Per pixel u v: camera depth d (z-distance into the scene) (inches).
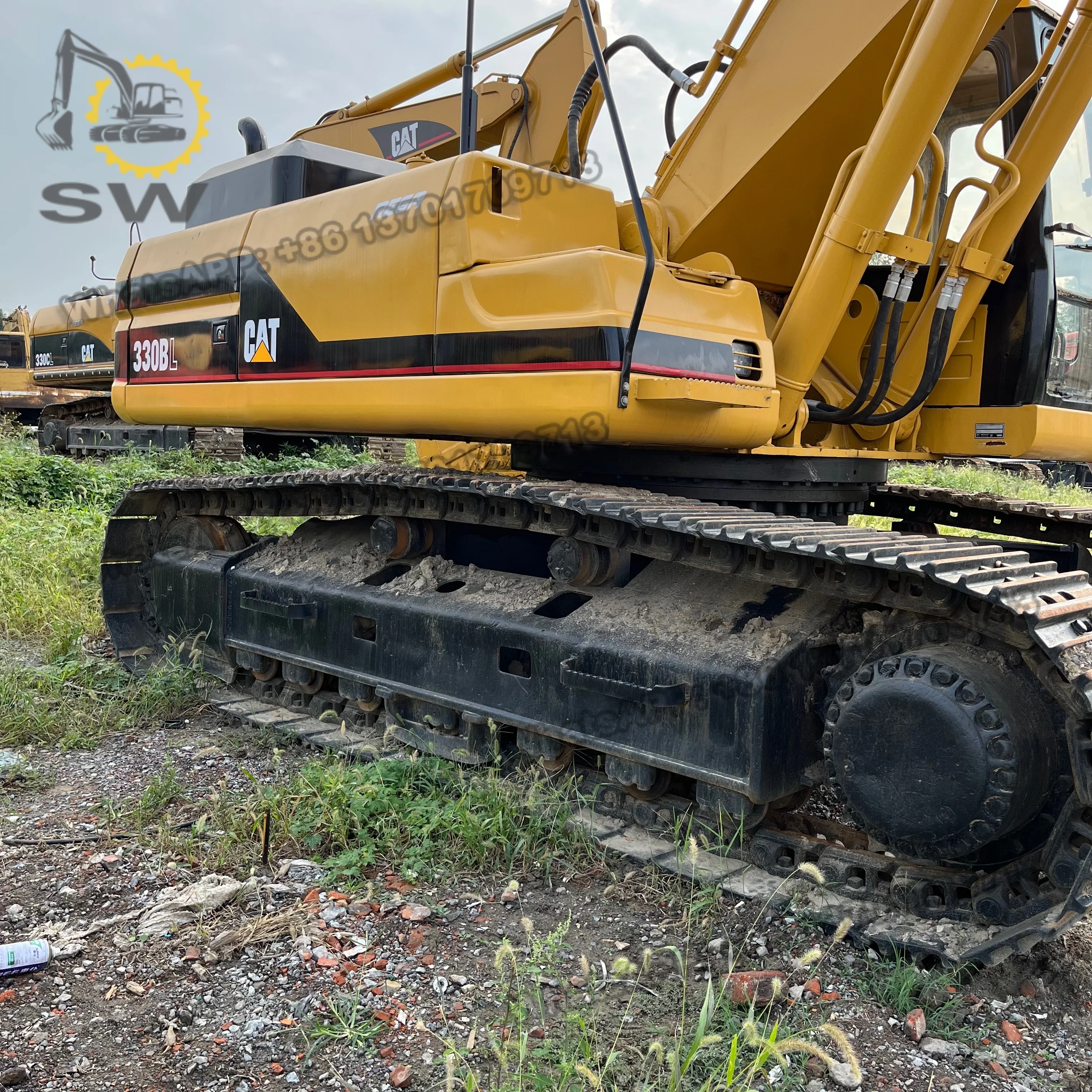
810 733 135.2
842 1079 97.1
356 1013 106.5
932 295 177.9
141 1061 99.8
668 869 135.9
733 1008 109.0
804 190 175.9
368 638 187.5
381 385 166.7
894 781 115.7
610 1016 107.2
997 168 175.8
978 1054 102.3
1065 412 180.4
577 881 138.1
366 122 303.3
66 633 242.1
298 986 112.2
